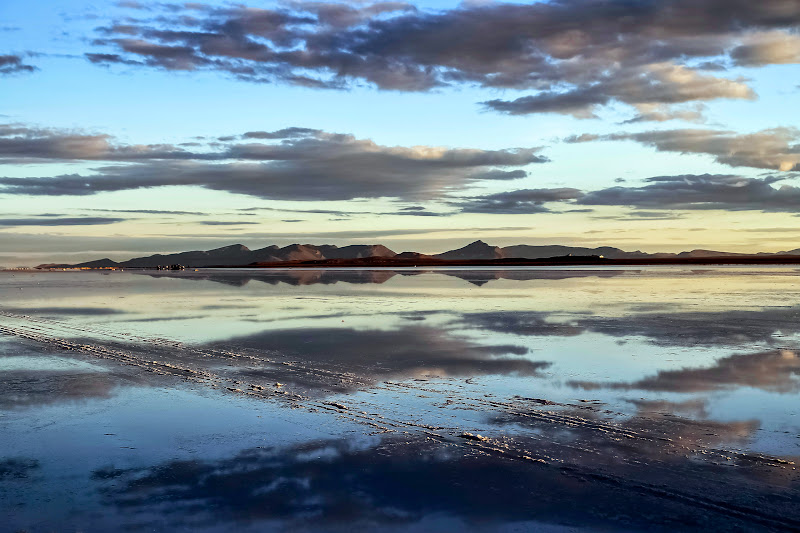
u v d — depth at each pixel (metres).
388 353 23.72
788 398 16.39
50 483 11.32
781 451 12.36
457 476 11.36
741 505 9.94
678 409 15.47
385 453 12.58
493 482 11.05
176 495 10.77
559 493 10.54
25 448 13.17
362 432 13.90
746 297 49.84
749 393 17.00
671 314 36.69
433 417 14.98
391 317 36.16
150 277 122.12
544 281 82.12
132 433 14.05
